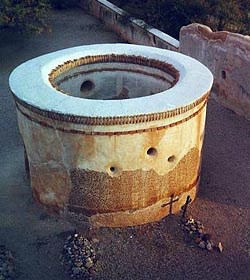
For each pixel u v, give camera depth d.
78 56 11.35
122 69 11.63
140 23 18.03
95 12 21.31
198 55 15.27
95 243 9.64
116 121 8.77
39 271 9.15
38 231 9.98
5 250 9.52
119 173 9.40
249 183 11.39
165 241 9.70
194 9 17.44
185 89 9.68
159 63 11.14
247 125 13.69
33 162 10.07
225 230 10.02
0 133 13.20
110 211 9.81
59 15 21.81
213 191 11.09
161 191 9.88
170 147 9.43
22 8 17.00
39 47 18.62
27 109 9.34
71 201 9.90
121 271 9.09
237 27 17.16
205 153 12.44
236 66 13.80
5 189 11.14
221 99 14.75
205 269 9.18
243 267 9.25
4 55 17.95
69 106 9.02
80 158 9.30
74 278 8.96
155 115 8.87
